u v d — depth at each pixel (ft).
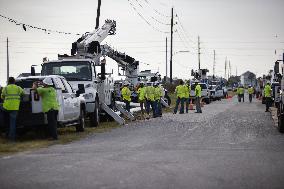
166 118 94.27
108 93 84.69
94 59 83.82
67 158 37.99
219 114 106.73
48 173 30.99
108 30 94.43
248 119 88.33
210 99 201.57
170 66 216.13
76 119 62.64
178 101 113.91
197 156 38.60
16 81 58.80
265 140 51.44
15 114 52.24
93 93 73.56
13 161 36.65
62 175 30.19
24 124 53.78
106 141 51.65
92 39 87.81
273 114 104.12
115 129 68.74
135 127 71.87
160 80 195.00
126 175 29.99
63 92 59.11
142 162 35.42
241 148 44.11
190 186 26.45
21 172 31.50
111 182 27.73
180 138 53.78
